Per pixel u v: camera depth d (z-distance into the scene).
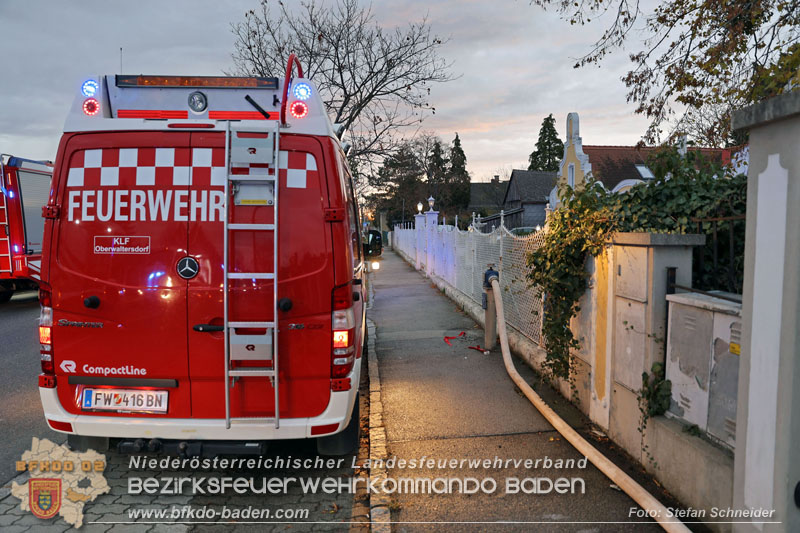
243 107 3.89
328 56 13.56
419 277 20.56
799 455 2.39
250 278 3.58
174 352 3.62
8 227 12.77
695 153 4.84
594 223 4.57
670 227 4.50
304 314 3.66
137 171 3.62
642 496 3.40
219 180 3.63
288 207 3.65
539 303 6.70
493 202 78.44
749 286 2.67
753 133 2.61
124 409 3.66
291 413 3.69
